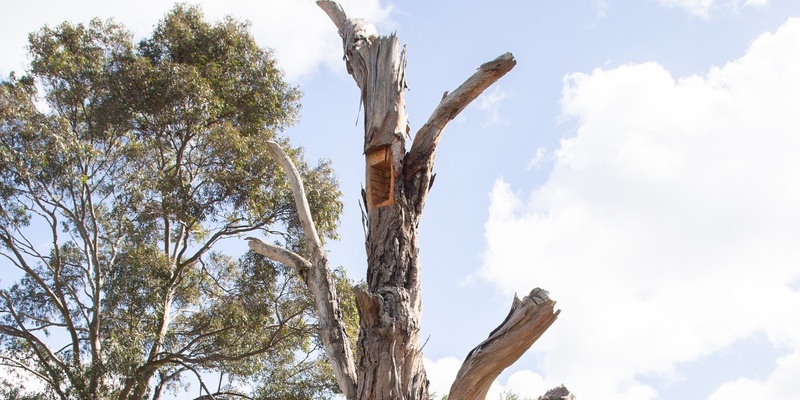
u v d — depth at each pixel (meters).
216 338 15.16
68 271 16.53
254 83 16.50
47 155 14.77
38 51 16.11
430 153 5.52
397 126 5.65
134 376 13.71
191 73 15.20
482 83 5.49
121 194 15.02
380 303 5.03
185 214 14.68
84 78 15.95
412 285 5.24
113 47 16.38
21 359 14.74
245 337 15.33
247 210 15.11
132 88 15.23
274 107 16.33
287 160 6.00
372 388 4.87
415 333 5.07
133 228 14.85
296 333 15.14
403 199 5.41
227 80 16.22
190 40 16.41
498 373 4.69
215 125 15.96
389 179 5.70
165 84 15.04
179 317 16.30
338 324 5.38
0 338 15.18
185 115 15.18
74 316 15.97
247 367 15.45
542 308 4.63
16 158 14.65
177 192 14.84
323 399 15.02
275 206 14.98
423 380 4.98
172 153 16.25
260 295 15.08
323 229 15.34
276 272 15.10
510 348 4.63
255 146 15.16
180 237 16.25
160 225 16.14
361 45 6.25
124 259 15.14
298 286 15.23
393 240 5.33
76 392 13.15
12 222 15.47
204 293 16.03
